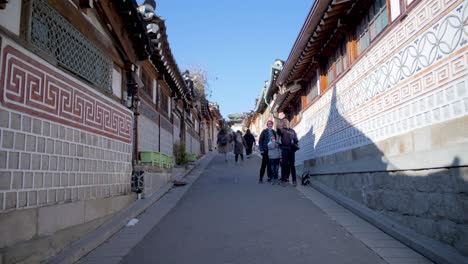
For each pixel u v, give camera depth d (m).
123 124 7.92
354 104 8.23
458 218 4.47
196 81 28.75
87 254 5.10
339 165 9.16
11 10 4.24
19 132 4.23
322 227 6.34
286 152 11.46
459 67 4.52
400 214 5.95
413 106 5.60
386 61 6.57
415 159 5.46
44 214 4.59
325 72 11.15
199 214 7.50
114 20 7.44
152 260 4.80
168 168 11.80
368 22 7.71
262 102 25.91
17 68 4.23
